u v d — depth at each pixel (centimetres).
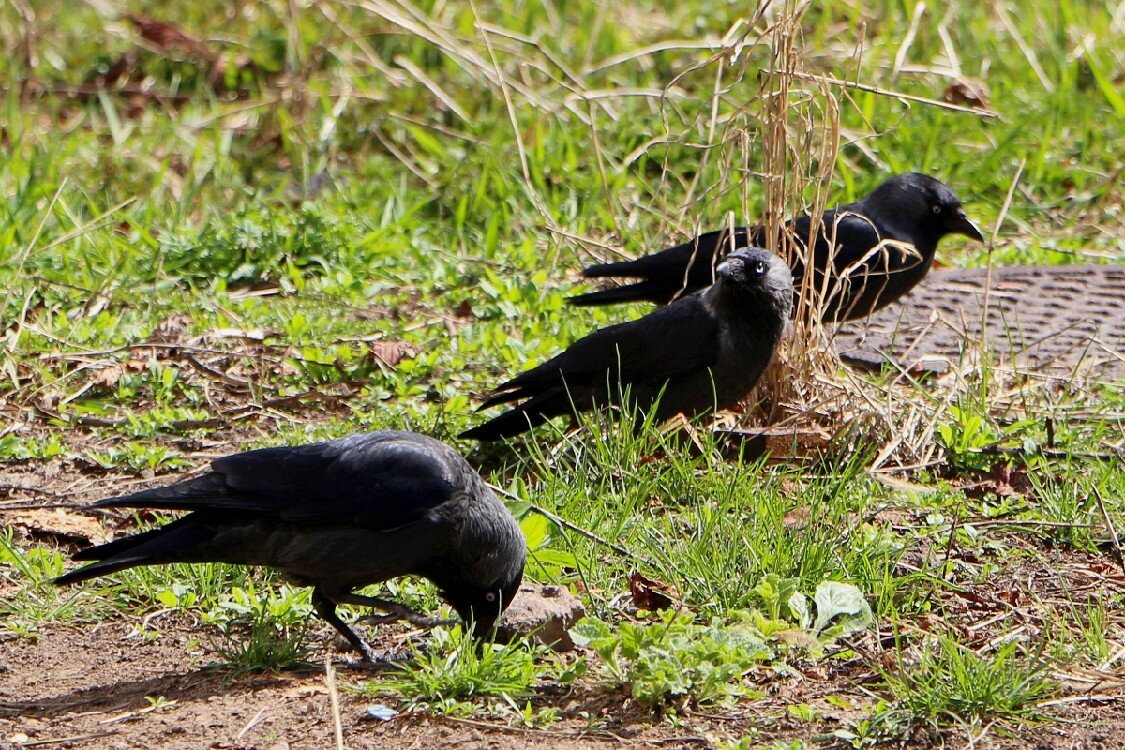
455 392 1195
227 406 1178
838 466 995
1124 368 1259
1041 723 691
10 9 2223
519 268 1519
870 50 2025
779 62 1130
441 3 2119
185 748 676
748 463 1088
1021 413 1159
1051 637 802
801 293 1129
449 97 1961
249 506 760
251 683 752
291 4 2009
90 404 1168
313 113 1941
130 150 1847
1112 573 891
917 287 1493
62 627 830
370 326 1334
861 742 675
